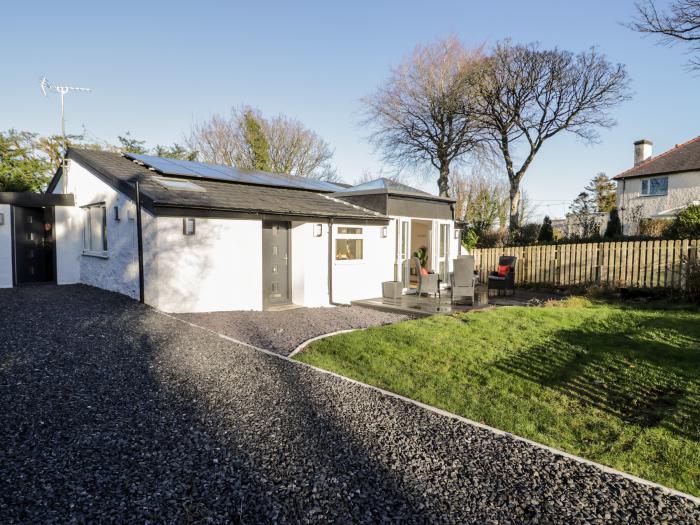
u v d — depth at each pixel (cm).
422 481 294
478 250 1605
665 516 261
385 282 1156
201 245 896
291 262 1112
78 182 1232
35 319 705
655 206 2609
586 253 1314
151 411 392
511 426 389
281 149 3456
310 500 269
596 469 314
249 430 363
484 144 2773
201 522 243
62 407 389
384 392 462
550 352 605
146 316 773
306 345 660
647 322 764
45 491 265
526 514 261
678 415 407
